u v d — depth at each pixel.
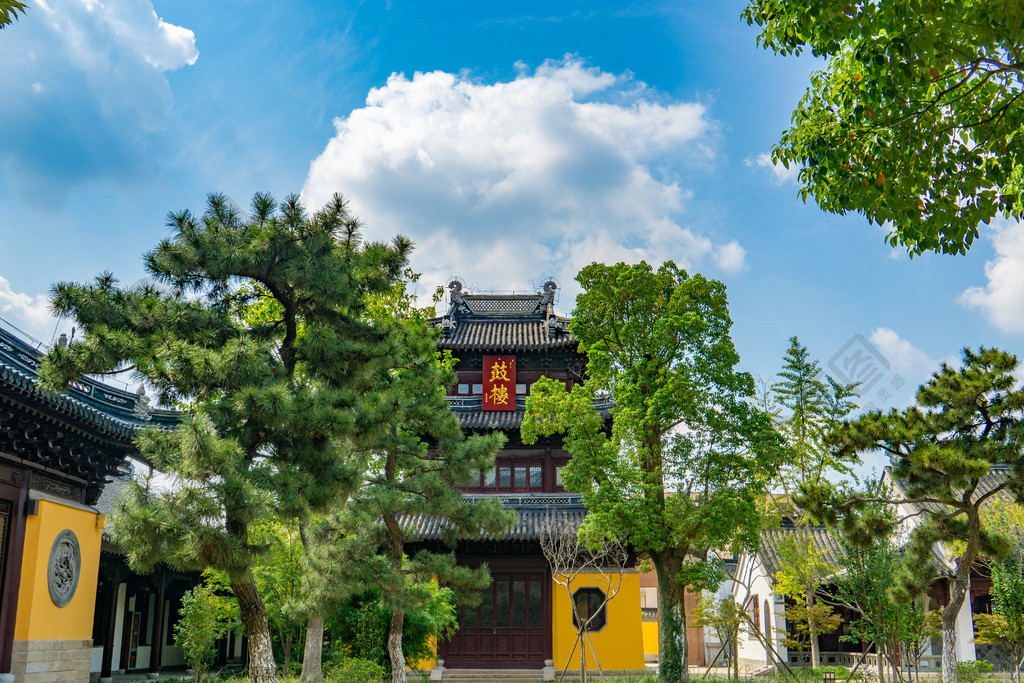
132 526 13.19
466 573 22.12
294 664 28.81
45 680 19.50
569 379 37.72
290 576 26.17
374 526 21.53
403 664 21.73
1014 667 24.70
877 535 19.64
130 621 31.81
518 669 29.88
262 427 15.41
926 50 9.44
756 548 24.94
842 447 19.55
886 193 10.73
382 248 17.31
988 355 18.97
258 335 16.33
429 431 21.42
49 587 19.83
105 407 23.72
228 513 14.06
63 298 14.70
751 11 11.08
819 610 30.19
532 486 35.09
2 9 7.77
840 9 9.75
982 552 19.67
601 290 26.05
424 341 21.45
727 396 25.02
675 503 24.58
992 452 17.98
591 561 28.03
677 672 24.61
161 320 15.46
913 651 27.22
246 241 15.67
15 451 19.03
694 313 24.31
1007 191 12.03
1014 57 9.59
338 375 17.08
